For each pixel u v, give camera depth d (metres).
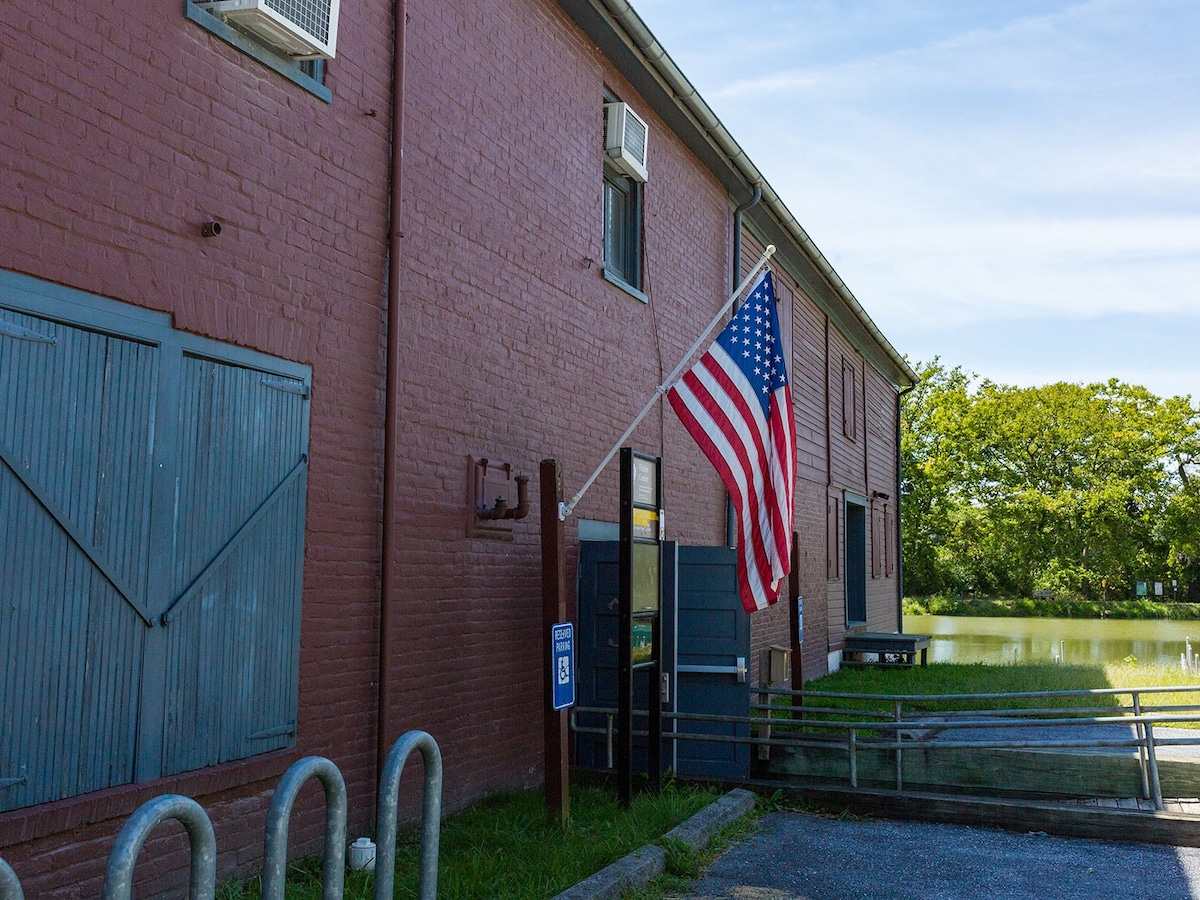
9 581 4.39
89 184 4.80
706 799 7.80
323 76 6.43
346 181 6.56
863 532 23.67
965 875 6.41
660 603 8.19
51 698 4.55
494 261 8.21
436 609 7.33
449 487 7.53
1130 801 8.04
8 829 4.27
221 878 5.39
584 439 9.64
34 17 4.56
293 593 6.00
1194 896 6.01
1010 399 57.28
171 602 5.18
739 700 8.96
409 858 6.12
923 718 11.91
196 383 5.39
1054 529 55.28
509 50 8.57
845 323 21.86
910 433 58.00
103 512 4.83
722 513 13.48
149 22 5.16
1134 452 55.62
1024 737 10.57
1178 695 13.51
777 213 14.93
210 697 5.39
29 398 4.50
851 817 7.98
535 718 8.67
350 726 6.43
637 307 10.96
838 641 20.27
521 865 5.85
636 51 10.30
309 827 6.04
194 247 5.38
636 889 5.82
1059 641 34.19
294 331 6.06
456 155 7.76
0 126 4.40
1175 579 60.34
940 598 56.91
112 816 4.75
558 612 6.92
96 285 4.80
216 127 5.55
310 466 6.18
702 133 12.22
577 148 9.70
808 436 18.45
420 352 7.25
